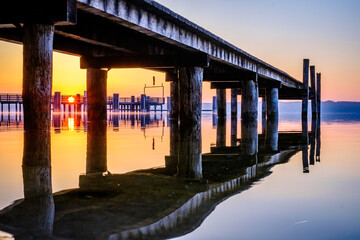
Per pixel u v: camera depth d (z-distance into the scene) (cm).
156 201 260
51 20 600
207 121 1852
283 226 203
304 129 1288
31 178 348
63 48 1117
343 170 406
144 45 1147
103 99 1348
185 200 262
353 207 243
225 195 279
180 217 220
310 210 235
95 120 1353
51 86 641
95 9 671
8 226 203
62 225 204
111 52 1245
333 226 203
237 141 794
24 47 618
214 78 1739
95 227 202
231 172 394
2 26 664
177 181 338
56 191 292
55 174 371
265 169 415
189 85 1102
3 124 1328
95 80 1311
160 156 529
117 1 729
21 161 457
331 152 599
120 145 669
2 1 620
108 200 262
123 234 191
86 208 240
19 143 640
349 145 721
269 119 2248
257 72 1762
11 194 280
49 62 625
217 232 193
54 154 529
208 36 1114
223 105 2348
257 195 278
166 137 852
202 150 617
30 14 606
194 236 188
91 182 331
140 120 1836
